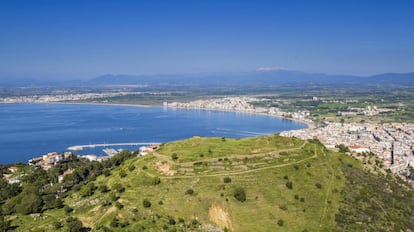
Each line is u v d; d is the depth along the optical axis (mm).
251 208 175000
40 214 193250
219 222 167375
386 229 175750
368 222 178625
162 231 157500
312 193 193875
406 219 189250
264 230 164000
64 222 174250
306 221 172500
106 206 180000
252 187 188375
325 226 171250
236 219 168875
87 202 192500
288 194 188375
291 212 176375
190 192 181500
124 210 171500
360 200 196750
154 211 170500
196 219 167250
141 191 187500
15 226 179625
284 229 165750
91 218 175125
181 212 170500
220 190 184250
